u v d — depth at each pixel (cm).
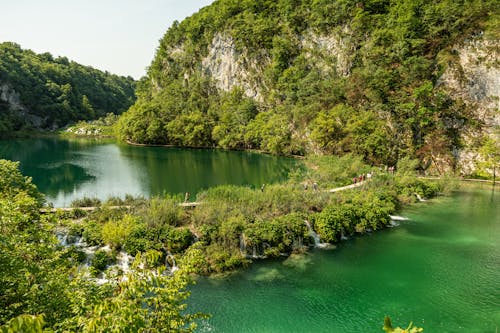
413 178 4594
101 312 717
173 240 2542
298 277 2364
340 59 8988
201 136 10344
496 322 1892
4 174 2323
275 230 2773
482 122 5753
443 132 5988
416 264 2569
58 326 865
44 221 1320
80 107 16125
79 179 5181
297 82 9312
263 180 5297
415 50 6719
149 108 11162
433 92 6212
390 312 1977
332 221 3022
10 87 13512
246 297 2103
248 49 11375
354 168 4978
